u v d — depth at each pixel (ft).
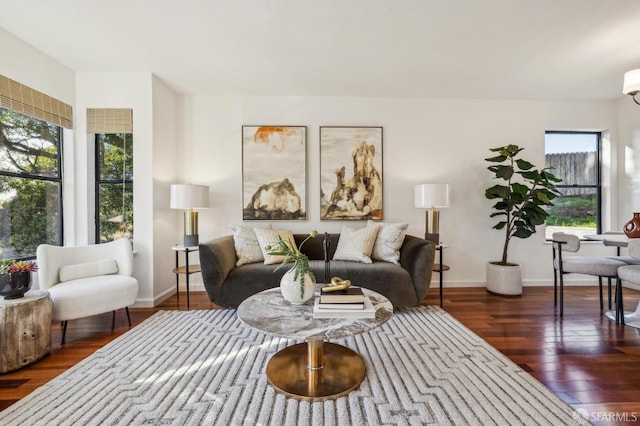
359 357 5.49
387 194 11.14
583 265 7.97
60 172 8.91
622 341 6.47
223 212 10.89
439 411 4.15
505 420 3.98
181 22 6.63
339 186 10.97
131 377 5.05
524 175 9.80
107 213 9.59
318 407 4.23
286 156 10.87
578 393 4.62
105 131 9.11
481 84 9.98
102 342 6.54
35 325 5.65
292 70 8.98
